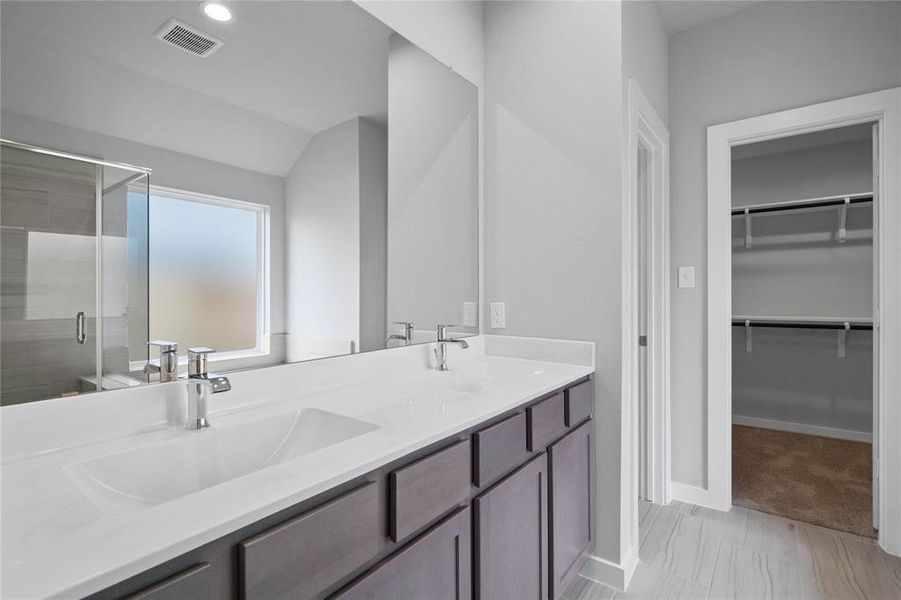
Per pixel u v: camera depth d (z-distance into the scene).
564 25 1.84
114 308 0.96
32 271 0.85
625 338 1.74
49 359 0.86
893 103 1.92
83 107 0.92
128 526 0.57
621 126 1.70
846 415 3.45
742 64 2.29
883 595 1.64
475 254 2.04
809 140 3.38
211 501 0.64
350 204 1.50
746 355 3.86
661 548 1.96
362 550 0.80
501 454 1.20
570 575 1.55
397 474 0.87
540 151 1.91
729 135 2.29
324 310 1.41
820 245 3.51
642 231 2.45
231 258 1.18
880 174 1.97
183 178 1.09
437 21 1.82
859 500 2.40
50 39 0.88
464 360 1.94
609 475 1.74
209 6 1.14
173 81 1.07
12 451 0.81
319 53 1.40
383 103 1.61
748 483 2.64
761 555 1.90
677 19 2.36
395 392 1.38
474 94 2.03
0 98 0.81
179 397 1.03
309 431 1.15
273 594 0.65
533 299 1.93
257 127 1.24
